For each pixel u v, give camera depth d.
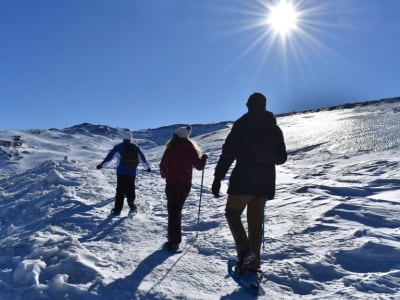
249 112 4.38
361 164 11.60
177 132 5.86
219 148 22.47
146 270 4.61
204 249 5.43
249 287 4.08
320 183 9.71
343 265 4.59
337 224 5.98
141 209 8.45
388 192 8.19
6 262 4.91
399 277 4.16
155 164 17.94
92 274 4.33
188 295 3.94
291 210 7.09
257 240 4.41
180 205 5.62
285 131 25.78
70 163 16.92
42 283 4.18
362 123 22.88
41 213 8.38
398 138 14.77
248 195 4.26
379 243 4.91
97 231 6.64
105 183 12.16
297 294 4.07
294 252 5.04
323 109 49.88
